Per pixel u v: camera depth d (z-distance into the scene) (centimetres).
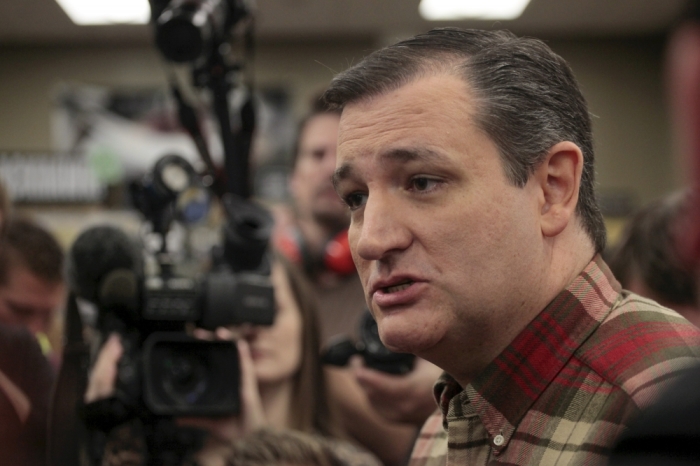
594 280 82
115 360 143
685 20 36
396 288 80
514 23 450
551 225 80
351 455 136
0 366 139
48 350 183
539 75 82
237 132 171
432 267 78
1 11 429
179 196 152
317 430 169
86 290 141
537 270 79
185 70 444
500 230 77
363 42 464
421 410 158
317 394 172
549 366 79
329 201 216
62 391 138
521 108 79
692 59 36
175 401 141
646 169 466
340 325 209
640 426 43
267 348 168
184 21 147
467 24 444
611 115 469
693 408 41
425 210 78
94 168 410
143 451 140
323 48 464
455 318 78
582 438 73
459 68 80
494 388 80
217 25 159
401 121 79
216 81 165
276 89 458
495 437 79
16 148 451
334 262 210
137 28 448
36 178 441
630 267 154
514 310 79
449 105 78
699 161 36
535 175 80
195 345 144
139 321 144
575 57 469
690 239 40
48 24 443
